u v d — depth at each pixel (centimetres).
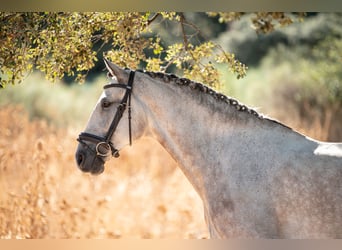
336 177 725
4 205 1289
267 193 750
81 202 1391
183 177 1581
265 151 770
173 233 1294
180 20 1106
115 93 820
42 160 1380
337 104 2672
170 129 809
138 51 1038
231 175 773
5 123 1903
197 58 1090
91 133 826
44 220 1262
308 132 2039
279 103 2927
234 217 762
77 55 996
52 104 2955
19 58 992
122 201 1466
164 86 813
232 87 3092
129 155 1759
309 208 729
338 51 2920
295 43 3584
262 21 1111
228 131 791
